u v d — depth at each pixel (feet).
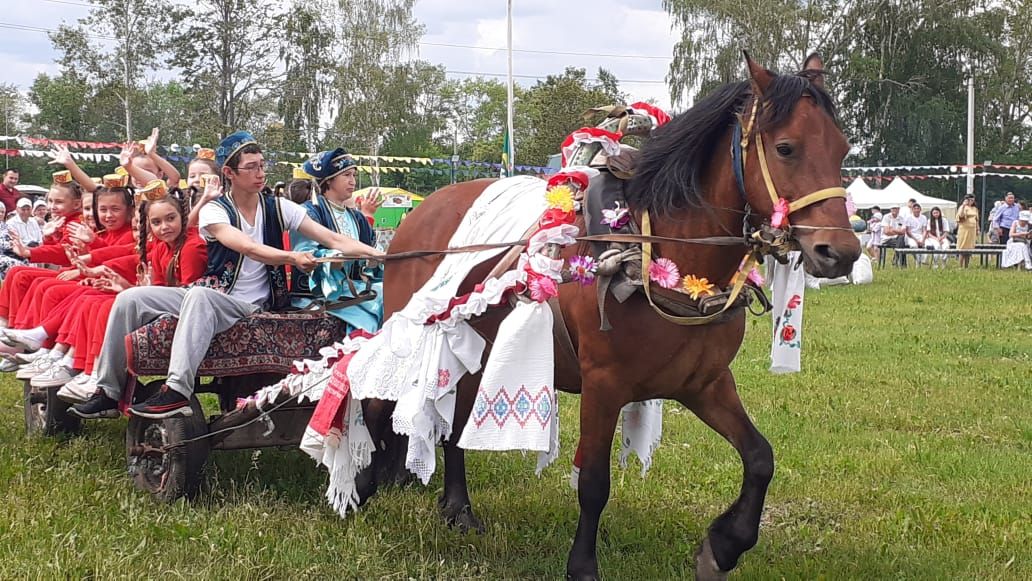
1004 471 18.84
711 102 12.57
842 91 132.98
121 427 22.54
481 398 13.28
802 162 11.48
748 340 34.47
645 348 12.85
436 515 16.58
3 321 21.61
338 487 15.42
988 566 14.28
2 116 169.37
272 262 16.74
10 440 21.44
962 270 69.05
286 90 116.06
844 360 30.68
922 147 134.41
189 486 16.80
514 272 13.48
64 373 18.66
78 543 14.60
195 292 16.47
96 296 18.74
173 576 13.55
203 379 28.07
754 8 122.21
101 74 112.37
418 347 14.24
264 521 15.90
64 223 22.59
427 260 17.06
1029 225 70.44
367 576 14.02
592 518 13.57
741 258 12.69
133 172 22.43
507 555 15.01
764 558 14.75
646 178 13.03
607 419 13.34
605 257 12.85
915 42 134.51
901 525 15.88
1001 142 162.20
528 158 155.12
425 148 153.79
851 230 11.27
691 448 20.66
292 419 17.31
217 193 17.43
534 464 19.72
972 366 29.68
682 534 15.85
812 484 18.11
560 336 13.78
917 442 20.94
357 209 21.30
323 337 17.57
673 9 127.03
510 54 81.25
